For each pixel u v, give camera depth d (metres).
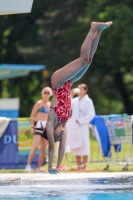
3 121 29.33
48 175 26.08
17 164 29.48
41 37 82.75
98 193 20.44
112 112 86.12
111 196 19.73
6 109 43.97
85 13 80.31
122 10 66.75
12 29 84.50
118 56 70.00
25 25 84.00
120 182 23.19
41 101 28.67
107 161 30.48
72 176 25.41
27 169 28.69
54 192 20.75
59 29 82.56
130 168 28.67
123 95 82.25
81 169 28.83
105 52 71.38
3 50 85.69
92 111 29.41
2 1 25.52
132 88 80.12
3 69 51.94
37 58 82.25
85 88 29.56
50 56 81.00
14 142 29.50
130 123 29.67
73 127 29.39
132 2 69.25
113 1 72.31
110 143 29.72
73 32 76.00
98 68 78.06
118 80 80.19
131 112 82.62
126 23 66.19
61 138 19.00
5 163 29.39
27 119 29.62
